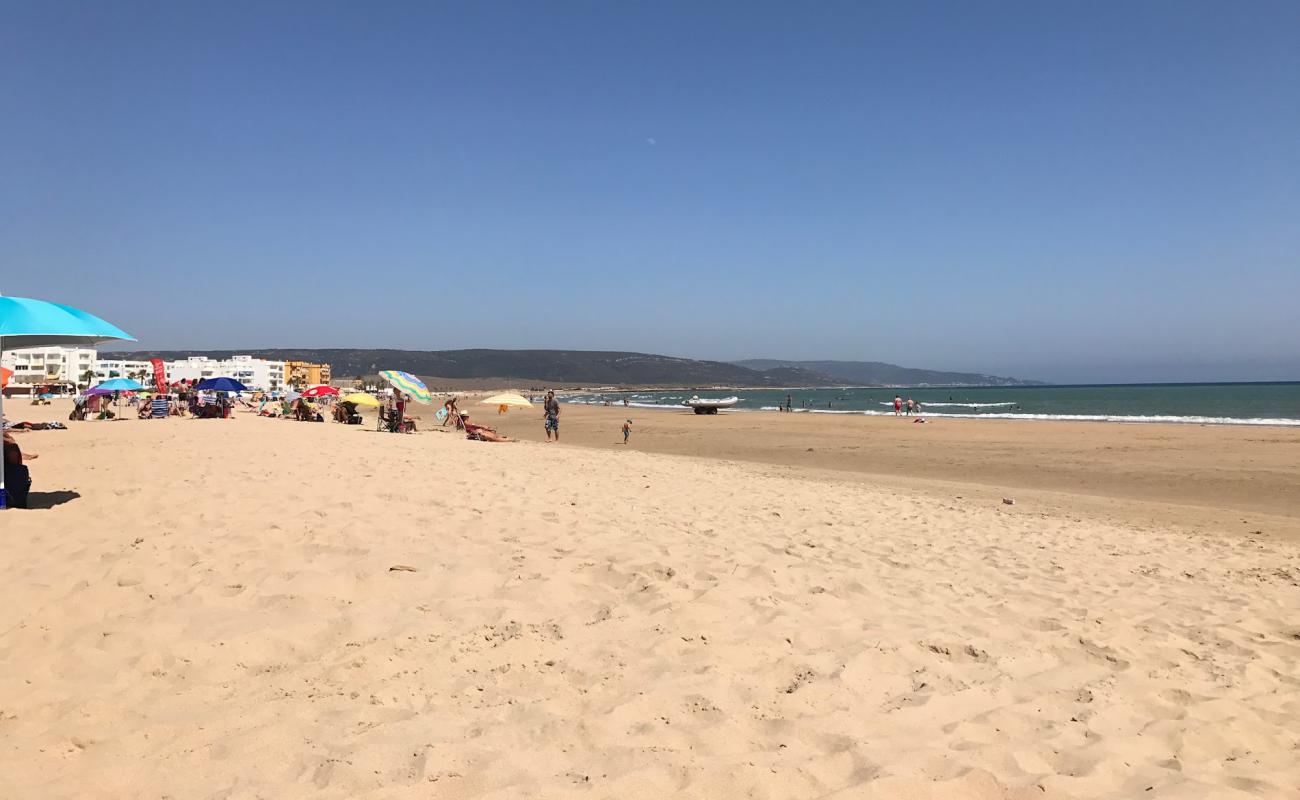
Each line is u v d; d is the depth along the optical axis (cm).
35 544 607
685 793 287
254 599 488
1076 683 435
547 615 485
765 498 1102
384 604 492
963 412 6956
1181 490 1670
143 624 439
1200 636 541
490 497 898
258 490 861
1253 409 6862
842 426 4147
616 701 366
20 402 5597
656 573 590
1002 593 627
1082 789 306
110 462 1142
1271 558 870
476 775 290
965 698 398
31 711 338
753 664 426
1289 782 325
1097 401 9669
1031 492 1541
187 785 282
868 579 636
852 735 344
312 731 324
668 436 3503
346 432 2292
